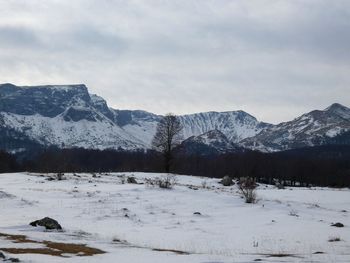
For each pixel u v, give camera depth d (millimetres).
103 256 16047
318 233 26594
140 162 138375
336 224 29797
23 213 29469
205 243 22766
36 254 15742
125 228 26594
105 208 33594
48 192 41188
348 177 148500
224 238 24562
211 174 138750
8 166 121938
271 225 29734
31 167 126438
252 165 143875
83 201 36625
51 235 20844
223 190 53156
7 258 14266
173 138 83750
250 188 42312
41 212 30344
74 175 65438
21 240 18781
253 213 35312
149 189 45562
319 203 49031
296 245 22516
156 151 84375
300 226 29469
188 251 19203
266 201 42500
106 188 46750
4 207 31406
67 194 40312
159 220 30391
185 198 40844
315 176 150625
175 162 86500
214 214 34219
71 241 19469
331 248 21375
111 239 21422
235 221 31266
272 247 21844
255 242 23391
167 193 43219
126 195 41094
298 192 60188
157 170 94000
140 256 16297
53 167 98875
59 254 16078
